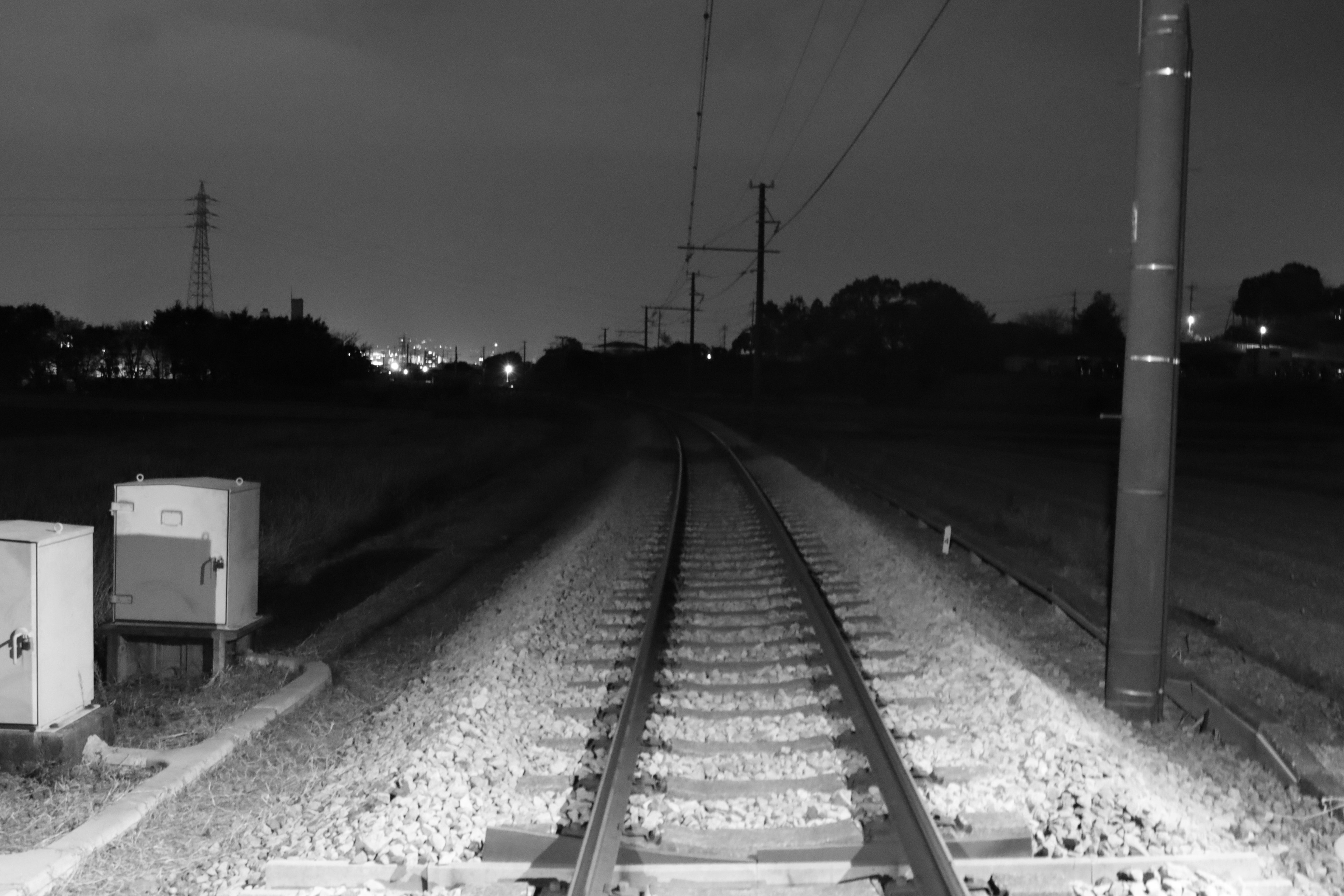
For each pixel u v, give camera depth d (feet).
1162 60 29.22
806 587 42.75
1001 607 44.47
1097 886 18.19
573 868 18.72
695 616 40.45
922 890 17.44
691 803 22.03
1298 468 114.93
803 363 362.74
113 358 344.28
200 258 328.90
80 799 22.86
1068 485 97.55
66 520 58.03
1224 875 18.48
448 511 81.25
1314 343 307.17
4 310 319.27
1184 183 29.73
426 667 34.91
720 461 124.88
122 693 30.58
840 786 22.90
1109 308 337.72
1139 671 30.09
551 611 41.37
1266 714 28.04
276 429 173.68
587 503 85.76
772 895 17.90
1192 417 197.77
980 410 263.70
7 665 24.27
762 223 185.26
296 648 37.93
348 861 19.29
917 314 323.16
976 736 26.05
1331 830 21.30
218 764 25.41
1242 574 52.95
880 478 103.76
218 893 18.54
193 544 32.09
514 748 25.58
